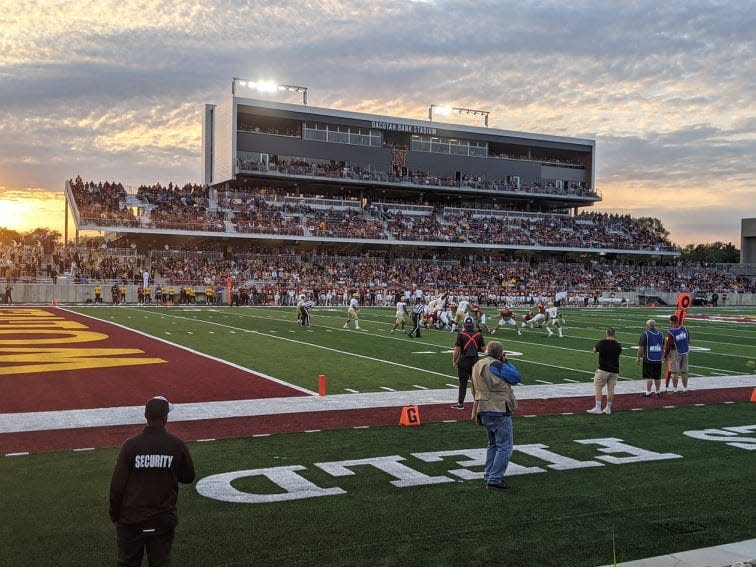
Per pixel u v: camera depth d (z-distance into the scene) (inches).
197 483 327.0
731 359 867.4
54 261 1935.3
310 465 359.9
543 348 948.6
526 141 2876.5
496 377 331.0
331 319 1354.6
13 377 621.6
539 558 245.8
